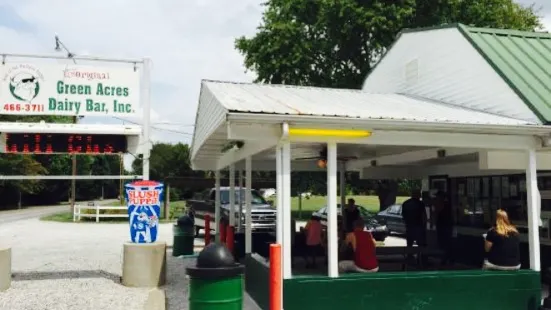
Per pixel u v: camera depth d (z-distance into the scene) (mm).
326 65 32062
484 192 12430
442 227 12961
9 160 55000
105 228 27266
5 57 11250
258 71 32094
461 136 8195
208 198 22875
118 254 16078
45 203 69625
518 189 11266
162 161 55844
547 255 10555
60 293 9852
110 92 11688
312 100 9156
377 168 14609
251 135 7371
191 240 15664
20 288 10344
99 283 10914
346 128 7527
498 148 8406
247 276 10125
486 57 10367
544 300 7961
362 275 7621
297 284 7398
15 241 20672
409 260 12414
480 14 29797
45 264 13930
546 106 8789
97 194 85125
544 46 11508
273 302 6730
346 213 13453
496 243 8289
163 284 10734
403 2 28734
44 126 10867
